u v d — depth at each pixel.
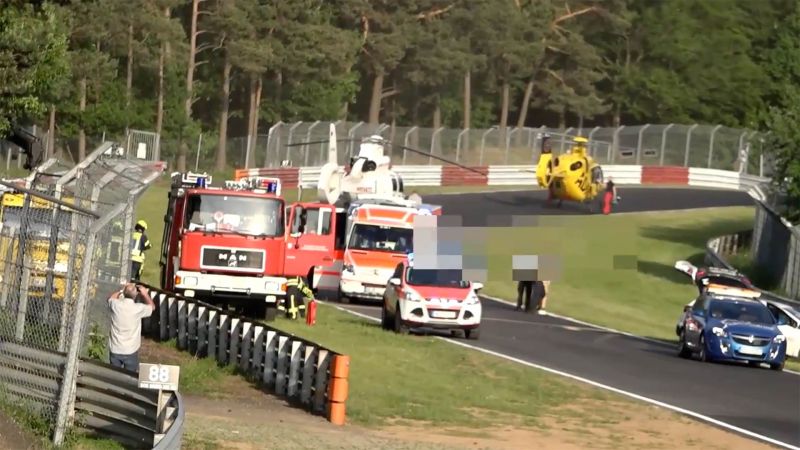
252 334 79.62
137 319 59.72
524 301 148.75
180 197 106.81
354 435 63.12
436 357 94.06
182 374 76.94
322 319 113.31
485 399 78.94
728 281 134.00
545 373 90.88
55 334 58.22
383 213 134.88
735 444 69.31
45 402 53.75
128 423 52.09
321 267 134.25
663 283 177.75
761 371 102.75
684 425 74.38
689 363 105.06
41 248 60.31
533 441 67.38
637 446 67.62
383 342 99.19
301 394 72.00
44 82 79.69
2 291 58.84
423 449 60.53
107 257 71.25
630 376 93.50
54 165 84.88
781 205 196.75
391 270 133.38
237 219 105.19
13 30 76.56
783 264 171.88
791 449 68.69
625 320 146.62
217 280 104.44
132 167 79.00
